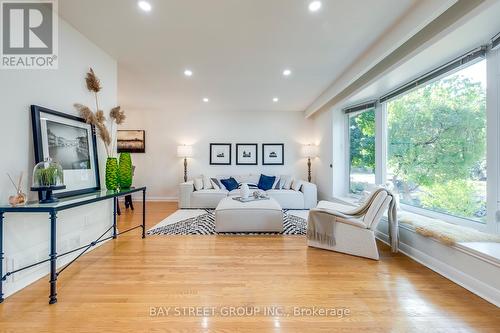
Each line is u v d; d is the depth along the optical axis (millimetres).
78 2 2121
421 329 1476
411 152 3488
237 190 5691
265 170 6516
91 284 2008
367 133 4543
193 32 2619
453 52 2521
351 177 5000
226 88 4598
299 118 6527
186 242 3119
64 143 2363
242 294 1866
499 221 2254
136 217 4504
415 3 2154
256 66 3543
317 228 2910
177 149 6184
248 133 6523
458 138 2736
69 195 2320
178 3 2135
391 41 2553
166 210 5176
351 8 2221
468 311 1656
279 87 4531
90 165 2723
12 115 1911
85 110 2615
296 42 2842
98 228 2973
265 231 3539
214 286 1984
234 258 2588
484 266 1829
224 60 3342
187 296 1834
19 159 1953
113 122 3223
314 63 3445
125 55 3176
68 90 2480
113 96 3250
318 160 6129
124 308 1676
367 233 2594
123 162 3094
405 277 2160
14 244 1884
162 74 3855
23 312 1624
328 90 4562
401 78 3279
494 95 2279
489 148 2326
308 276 2172
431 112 3125
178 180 6480
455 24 2090
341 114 5156
